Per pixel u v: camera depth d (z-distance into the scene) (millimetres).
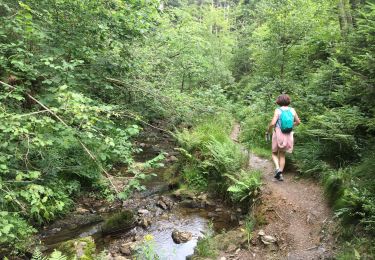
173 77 14195
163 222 6832
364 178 5410
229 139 9945
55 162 6527
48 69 6875
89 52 7578
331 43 10609
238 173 7449
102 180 8242
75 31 7684
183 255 5457
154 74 11547
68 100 5023
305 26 10977
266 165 8273
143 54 11062
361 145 6488
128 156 6668
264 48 12148
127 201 7883
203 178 8289
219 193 7781
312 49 11742
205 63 18203
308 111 8844
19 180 4617
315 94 9359
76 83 7301
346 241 4504
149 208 7523
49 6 7426
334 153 6879
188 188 8227
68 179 7914
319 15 11859
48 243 5961
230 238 5465
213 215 6980
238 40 31172
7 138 5199
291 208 5785
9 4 6938
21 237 5613
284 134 6754
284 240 5074
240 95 20484
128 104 9977
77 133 5559
